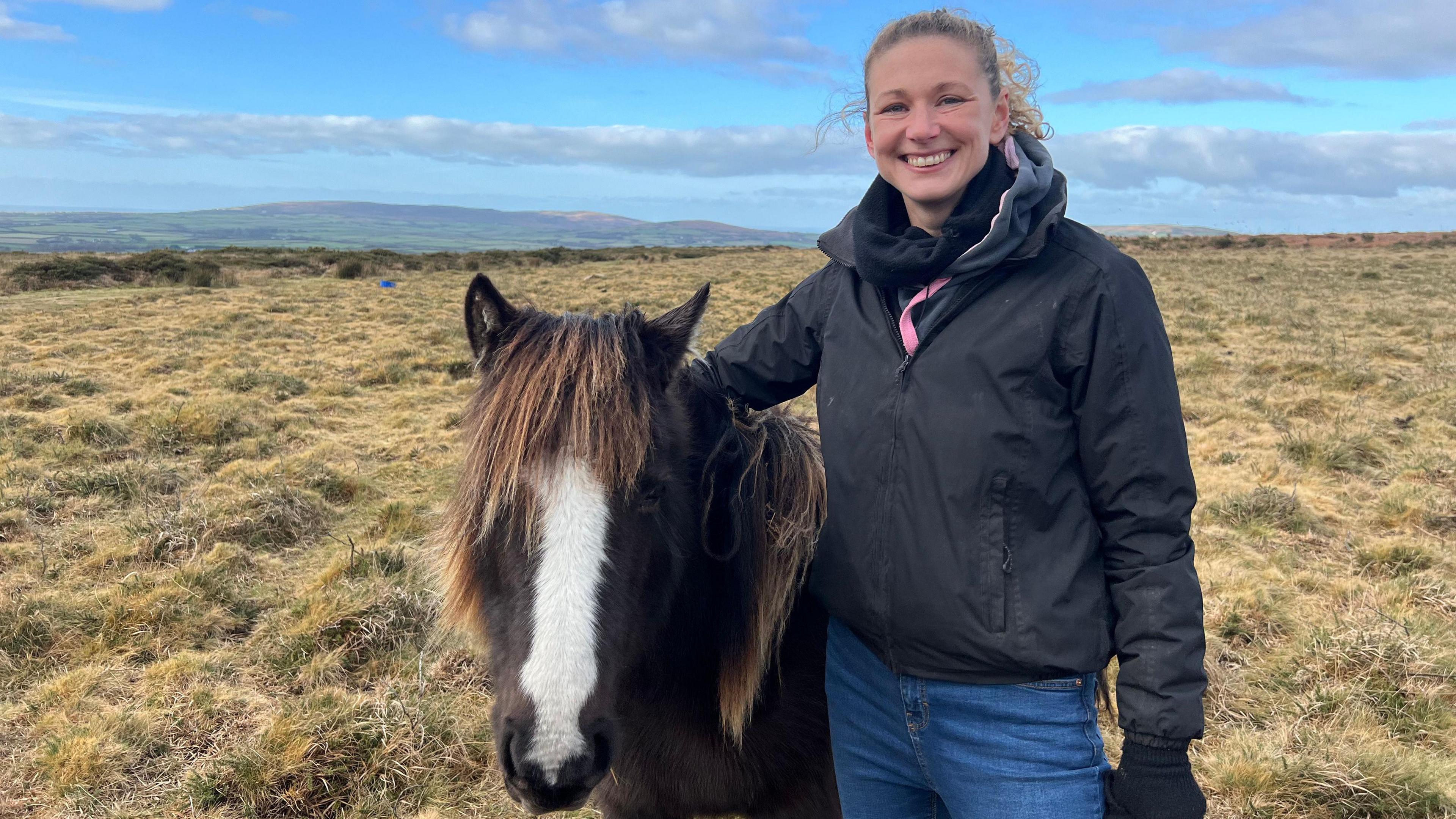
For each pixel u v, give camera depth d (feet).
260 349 36.63
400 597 12.70
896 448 4.28
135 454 20.76
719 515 5.45
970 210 4.16
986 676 4.21
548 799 4.09
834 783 5.82
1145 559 3.93
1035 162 4.33
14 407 24.27
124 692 10.85
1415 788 8.73
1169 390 3.96
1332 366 29.40
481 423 4.58
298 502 16.85
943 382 4.11
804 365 5.44
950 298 4.19
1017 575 4.04
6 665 11.21
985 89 4.24
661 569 4.75
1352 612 12.63
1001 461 4.00
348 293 59.00
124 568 14.25
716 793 5.84
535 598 4.19
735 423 5.67
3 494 16.85
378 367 32.27
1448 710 10.25
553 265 91.81
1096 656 4.12
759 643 5.39
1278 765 9.18
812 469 5.74
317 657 11.48
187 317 43.91
